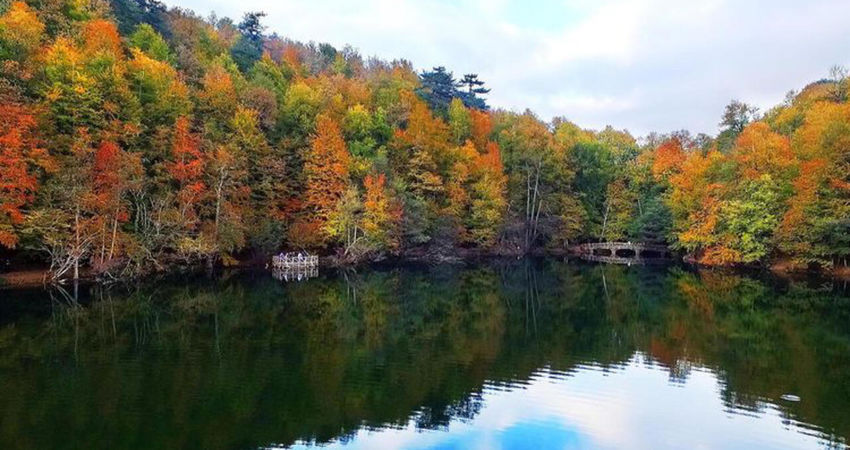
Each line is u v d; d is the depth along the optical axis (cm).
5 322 2872
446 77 10950
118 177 3988
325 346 2584
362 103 8044
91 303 3419
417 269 6066
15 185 3481
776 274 5359
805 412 1788
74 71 4278
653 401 1900
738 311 3509
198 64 6638
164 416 1697
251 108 5925
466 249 7756
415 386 2045
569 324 3153
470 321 3231
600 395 1962
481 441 1582
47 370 2106
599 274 5697
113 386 1947
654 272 5831
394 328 3006
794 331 2939
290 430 1628
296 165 6091
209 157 4931
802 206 4891
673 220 6950
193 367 2203
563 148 8656
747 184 5634
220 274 4944
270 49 11075
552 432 1641
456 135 8175
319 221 5903
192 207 4744
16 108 3569
